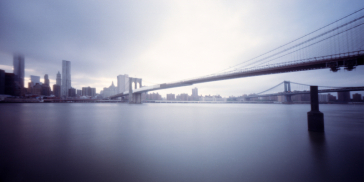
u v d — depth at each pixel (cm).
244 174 384
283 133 863
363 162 452
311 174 383
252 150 569
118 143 665
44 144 645
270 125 1173
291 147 600
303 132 886
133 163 454
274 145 630
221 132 906
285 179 359
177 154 529
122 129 1002
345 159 477
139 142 684
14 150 567
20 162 458
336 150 561
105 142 680
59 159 482
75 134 844
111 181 351
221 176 375
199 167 427
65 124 1216
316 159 480
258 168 420
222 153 539
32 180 352
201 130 976
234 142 678
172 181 350
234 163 452
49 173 388
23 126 1109
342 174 381
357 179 356
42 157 498
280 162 459
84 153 538
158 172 397
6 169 410
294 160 472
